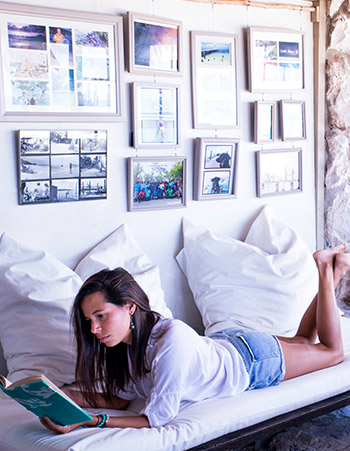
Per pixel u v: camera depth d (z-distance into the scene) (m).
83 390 2.38
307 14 3.95
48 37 2.92
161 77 3.36
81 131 3.07
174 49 3.35
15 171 2.94
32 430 2.09
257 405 2.30
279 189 3.91
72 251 3.15
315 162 4.13
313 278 3.42
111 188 3.25
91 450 1.93
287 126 3.88
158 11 3.31
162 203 3.42
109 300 2.14
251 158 3.78
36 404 1.92
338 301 4.36
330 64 4.03
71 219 3.13
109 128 3.20
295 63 3.88
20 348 2.67
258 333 2.51
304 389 2.45
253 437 2.26
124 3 3.18
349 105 4.08
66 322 2.71
